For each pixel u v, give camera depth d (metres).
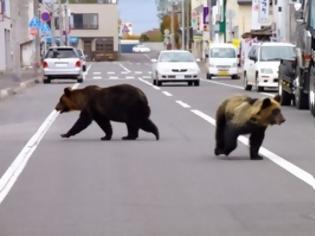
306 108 25.75
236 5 78.38
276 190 11.38
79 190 11.52
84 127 17.69
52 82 45.81
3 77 47.44
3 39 58.97
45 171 13.31
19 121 22.45
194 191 11.35
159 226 9.21
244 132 14.12
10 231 9.06
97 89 17.31
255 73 34.91
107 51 124.50
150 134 18.58
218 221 9.45
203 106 26.81
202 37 100.75
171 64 40.72
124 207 10.29
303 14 24.77
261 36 57.31
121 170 13.30
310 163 13.90
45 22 65.88
